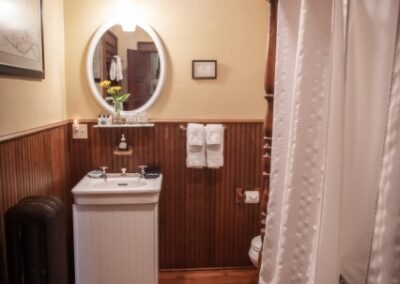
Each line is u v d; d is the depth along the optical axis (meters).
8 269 1.34
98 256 2.20
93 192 2.10
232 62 2.50
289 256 0.83
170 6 2.43
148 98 2.48
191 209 2.62
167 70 2.49
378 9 0.74
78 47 2.41
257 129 2.57
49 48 2.09
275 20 1.01
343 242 0.83
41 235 1.34
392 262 0.68
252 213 2.65
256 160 2.60
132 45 2.44
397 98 0.68
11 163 1.53
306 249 0.81
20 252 1.33
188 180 2.58
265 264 0.98
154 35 2.43
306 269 0.81
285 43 0.88
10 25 1.51
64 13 2.38
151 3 2.42
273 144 0.93
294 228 0.82
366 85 0.77
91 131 2.46
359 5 0.77
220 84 2.52
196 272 2.68
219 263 2.69
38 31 1.87
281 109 0.90
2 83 1.49
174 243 2.65
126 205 2.16
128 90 2.47
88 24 2.40
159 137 2.51
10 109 1.56
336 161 0.76
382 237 0.70
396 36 0.70
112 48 2.43
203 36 2.47
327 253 0.77
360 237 0.81
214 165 2.46
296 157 0.79
